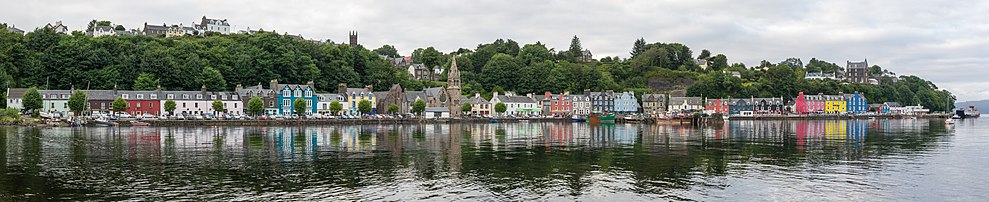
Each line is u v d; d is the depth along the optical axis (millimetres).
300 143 78875
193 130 112000
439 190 42719
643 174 49906
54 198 39344
